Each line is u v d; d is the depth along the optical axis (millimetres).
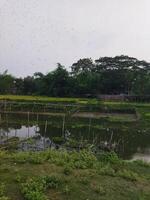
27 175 14555
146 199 14438
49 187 13602
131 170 18766
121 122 61781
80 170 16469
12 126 54812
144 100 97125
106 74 109562
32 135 43750
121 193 14461
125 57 114875
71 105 72312
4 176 14219
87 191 13891
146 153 35625
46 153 18703
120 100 95625
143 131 54469
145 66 118250
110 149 33469
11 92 112250
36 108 72625
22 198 12531
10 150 26891
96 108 73438
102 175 16344
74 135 46906
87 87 100688
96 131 52906
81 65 122688
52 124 58969
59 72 100688
